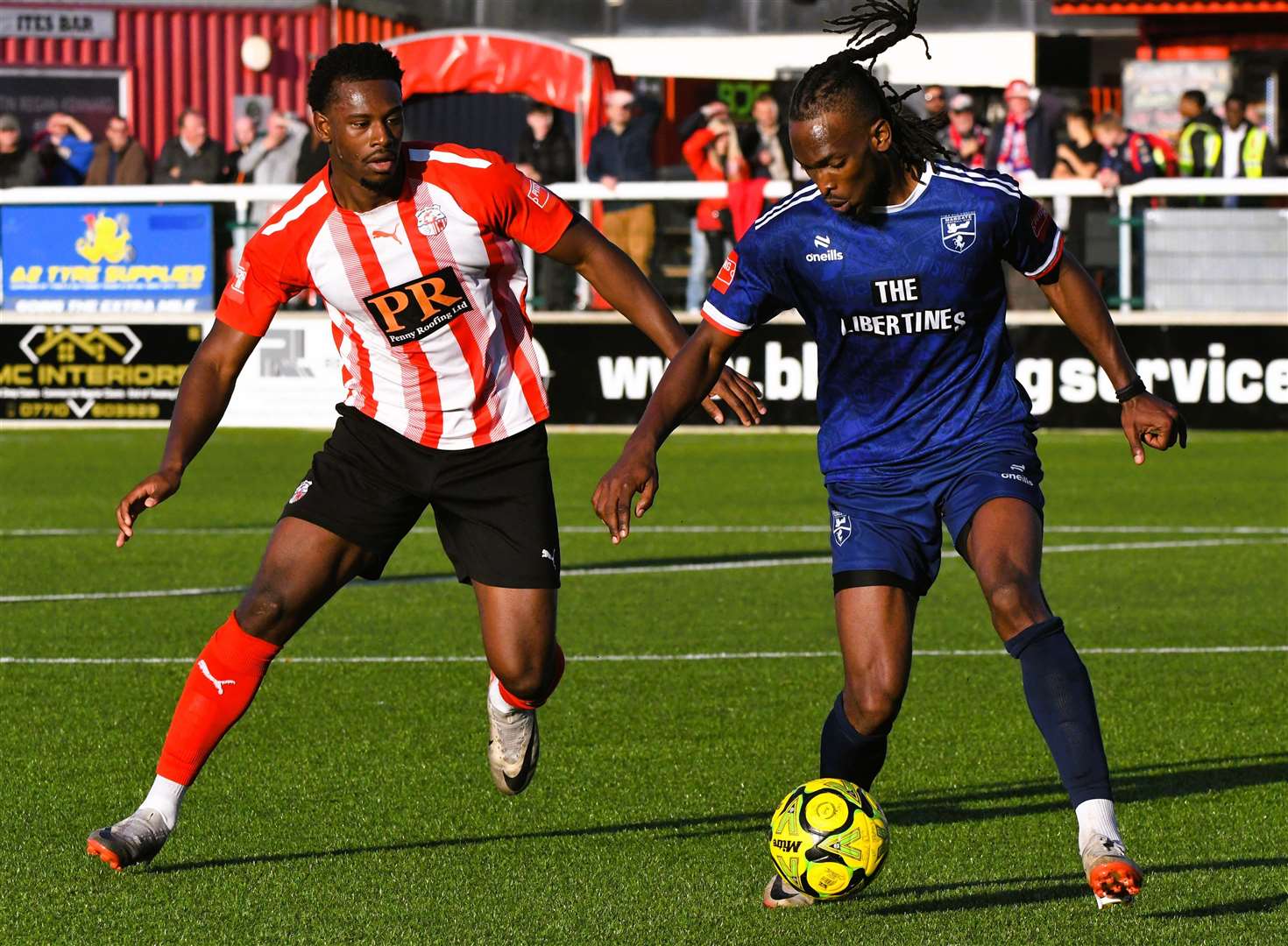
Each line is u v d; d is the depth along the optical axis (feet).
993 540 37.76
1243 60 199.21
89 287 155.43
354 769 52.37
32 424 157.07
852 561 39.09
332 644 72.38
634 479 38.58
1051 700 35.73
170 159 163.63
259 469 133.28
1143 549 96.27
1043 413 146.10
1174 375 143.02
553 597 44.45
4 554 96.43
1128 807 47.75
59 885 41.32
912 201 38.42
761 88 180.96
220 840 45.06
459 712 60.13
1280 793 49.06
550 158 154.40
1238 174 151.33
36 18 204.85
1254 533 101.81
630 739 56.08
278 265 42.16
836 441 40.27
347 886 41.29
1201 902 39.34
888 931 37.70
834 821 37.55
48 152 174.40
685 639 73.00
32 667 67.41
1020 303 145.69
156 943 37.32
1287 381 142.20
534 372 43.91
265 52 203.00
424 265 41.60
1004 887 40.75
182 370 154.71
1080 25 198.90
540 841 45.01
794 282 39.60
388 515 43.52
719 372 41.01
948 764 52.80
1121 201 142.20
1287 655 69.15
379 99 39.45
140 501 41.55
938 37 199.52
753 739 56.03
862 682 38.34
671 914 39.11
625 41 202.69
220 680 42.32
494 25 206.49
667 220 145.07
